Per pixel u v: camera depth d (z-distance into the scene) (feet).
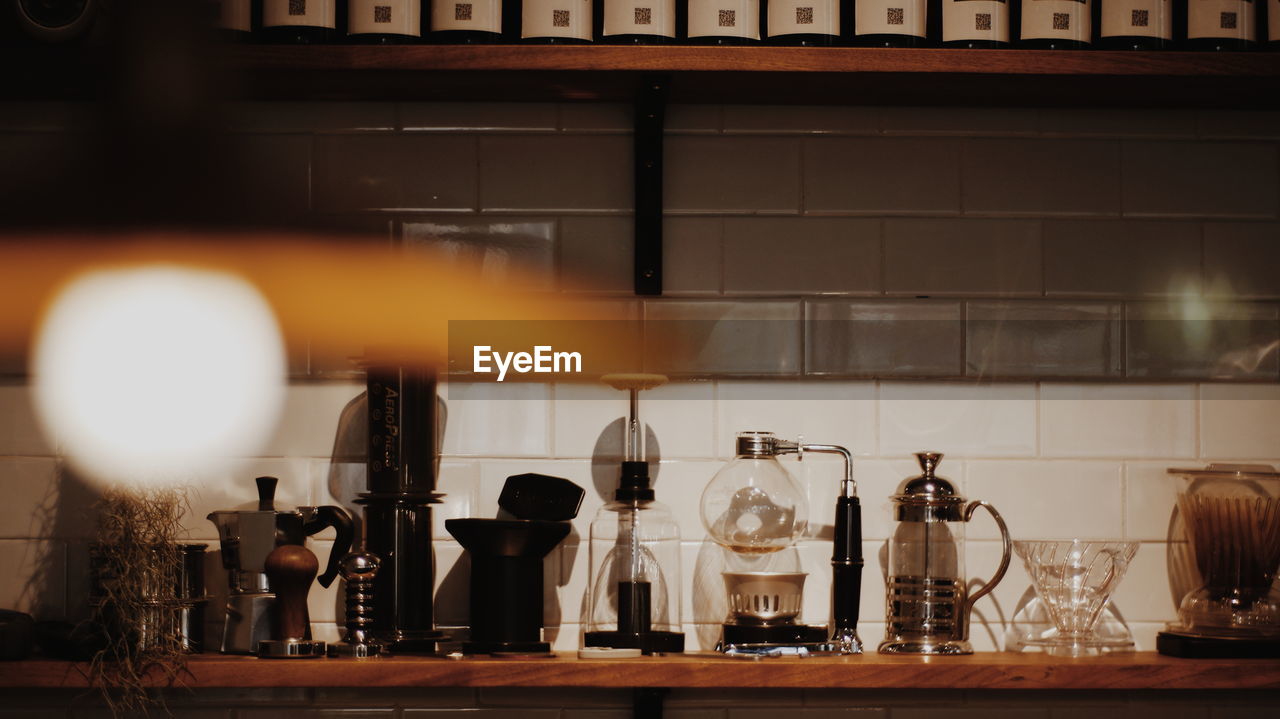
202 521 5.72
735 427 5.80
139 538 5.03
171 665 4.91
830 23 5.20
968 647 5.42
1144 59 5.14
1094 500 5.84
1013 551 5.77
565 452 5.77
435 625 5.66
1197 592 5.45
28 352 5.73
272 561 5.08
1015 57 5.13
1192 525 5.49
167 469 5.71
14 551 5.67
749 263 5.86
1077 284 5.91
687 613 5.70
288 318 5.80
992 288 5.90
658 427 5.78
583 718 5.64
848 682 4.96
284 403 5.77
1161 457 5.87
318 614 5.63
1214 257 5.94
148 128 5.19
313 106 5.85
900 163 5.91
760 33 5.46
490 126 5.87
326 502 5.74
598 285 5.84
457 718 5.63
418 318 5.50
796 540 5.36
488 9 5.16
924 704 5.70
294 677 4.91
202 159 5.40
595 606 5.46
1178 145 5.98
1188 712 5.74
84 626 5.12
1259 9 5.30
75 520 5.70
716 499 5.35
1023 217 5.92
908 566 5.57
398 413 5.36
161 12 5.02
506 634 5.10
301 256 5.81
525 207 5.85
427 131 5.86
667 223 5.87
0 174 5.60
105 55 5.03
